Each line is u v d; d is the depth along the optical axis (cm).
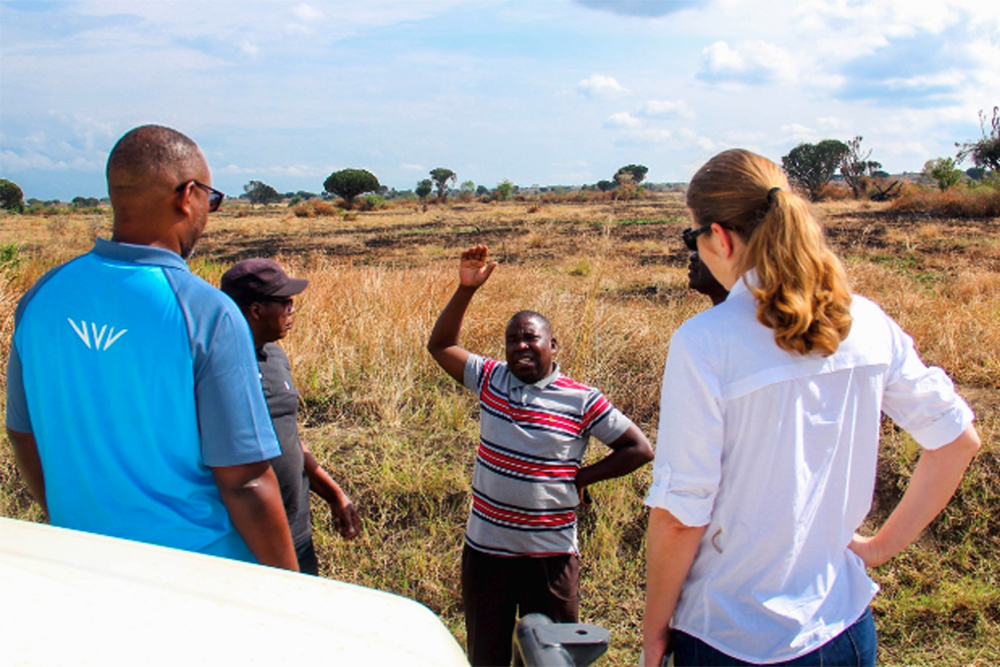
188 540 170
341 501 288
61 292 161
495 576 253
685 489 138
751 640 139
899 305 688
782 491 137
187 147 171
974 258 1302
